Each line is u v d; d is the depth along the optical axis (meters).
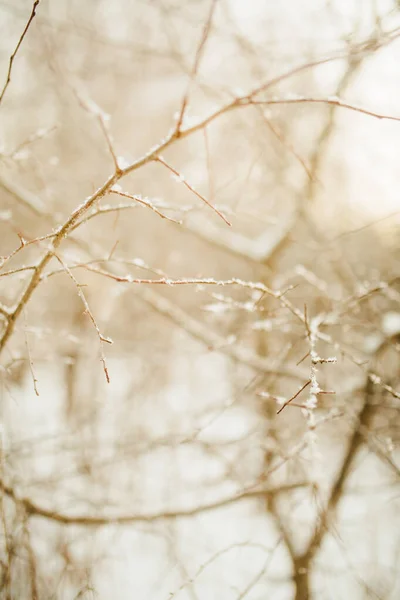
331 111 3.54
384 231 4.16
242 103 1.43
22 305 1.72
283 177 4.15
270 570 3.95
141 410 4.82
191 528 4.14
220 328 4.66
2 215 2.70
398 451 4.16
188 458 4.30
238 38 3.62
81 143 5.20
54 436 3.37
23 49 4.18
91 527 3.17
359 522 3.98
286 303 1.89
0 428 2.62
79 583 2.92
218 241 4.23
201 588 3.56
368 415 3.60
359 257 4.67
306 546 3.65
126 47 3.81
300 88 3.63
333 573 3.27
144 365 5.08
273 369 3.20
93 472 3.64
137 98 6.29
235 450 4.06
